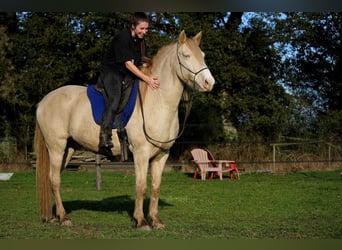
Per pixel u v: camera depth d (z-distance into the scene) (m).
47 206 7.19
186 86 6.53
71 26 18.16
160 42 17.03
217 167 15.44
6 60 20.06
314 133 19.30
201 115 19.72
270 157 18.00
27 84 18.88
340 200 9.74
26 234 6.37
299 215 7.84
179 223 7.08
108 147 6.71
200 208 8.62
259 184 13.22
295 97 20.50
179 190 11.79
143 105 6.49
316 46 20.75
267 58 19.70
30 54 19.03
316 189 11.81
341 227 6.83
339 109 21.31
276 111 19.45
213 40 17.94
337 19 19.89
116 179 15.06
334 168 17.53
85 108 6.91
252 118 19.23
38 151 7.27
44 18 18.70
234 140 19.50
